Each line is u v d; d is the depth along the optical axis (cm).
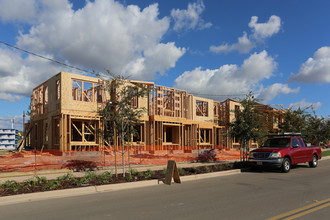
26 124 2731
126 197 772
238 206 657
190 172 1254
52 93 1898
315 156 1611
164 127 2383
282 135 1537
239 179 1130
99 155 1509
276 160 1326
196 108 2919
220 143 2925
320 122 2567
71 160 1332
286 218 555
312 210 617
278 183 1020
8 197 728
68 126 1848
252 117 1540
